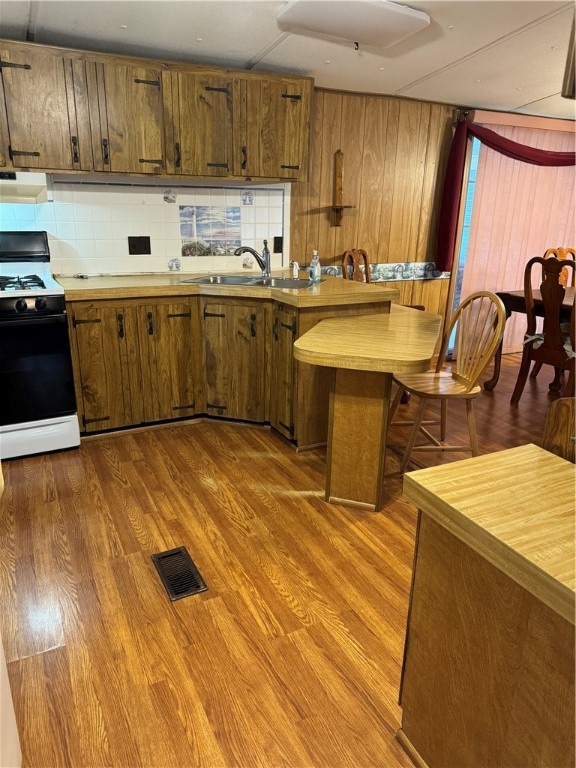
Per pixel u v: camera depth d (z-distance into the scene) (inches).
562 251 185.8
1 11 98.4
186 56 122.3
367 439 92.5
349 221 167.0
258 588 75.9
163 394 129.9
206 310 127.4
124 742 53.9
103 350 119.6
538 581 32.3
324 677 61.4
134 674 61.6
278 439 126.7
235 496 100.6
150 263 142.3
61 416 116.3
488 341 102.0
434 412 147.3
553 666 34.0
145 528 89.9
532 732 36.4
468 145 175.3
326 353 80.3
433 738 47.8
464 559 40.5
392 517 94.1
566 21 103.0
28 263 123.6
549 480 43.0
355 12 95.7
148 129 118.7
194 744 53.7
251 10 98.0
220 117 124.3
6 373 107.8
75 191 129.0
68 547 84.6
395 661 63.7
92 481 105.5
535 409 151.7
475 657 40.9
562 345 142.1
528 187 195.5
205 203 144.9
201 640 66.6
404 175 171.8
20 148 109.3
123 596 74.0
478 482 42.7
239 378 131.0
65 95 109.9
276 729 55.2
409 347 83.7
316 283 130.6
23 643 65.7
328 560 82.1
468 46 116.4
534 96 158.4
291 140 132.9
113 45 115.3
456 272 192.2
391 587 76.4
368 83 144.6
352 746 53.4
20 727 55.2
